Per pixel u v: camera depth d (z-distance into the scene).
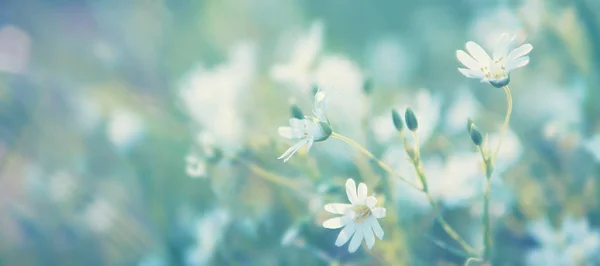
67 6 0.81
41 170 0.68
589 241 0.53
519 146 0.56
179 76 0.76
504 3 0.67
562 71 0.63
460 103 0.60
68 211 0.66
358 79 0.57
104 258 0.65
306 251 0.57
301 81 0.58
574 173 0.58
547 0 0.62
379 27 0.81
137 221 0.66
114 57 0.77
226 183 0.59
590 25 0.60
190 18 0.80
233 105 0.59
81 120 0.71
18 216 0.66
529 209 0.56
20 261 0.66
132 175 0.67
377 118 0.60
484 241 0.48
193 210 0.62
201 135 0.55
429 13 0.79
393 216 0.52
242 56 0.61
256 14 0.82
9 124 0.72
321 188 0.51
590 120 0.59
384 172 0.54
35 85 0.73
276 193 0.58
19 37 0.81
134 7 0.80
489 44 0.66
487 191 0.47
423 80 0.72
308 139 0.47
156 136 0.65
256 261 0.58
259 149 0.57
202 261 0.58
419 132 0.56
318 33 0.57
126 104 0.72
